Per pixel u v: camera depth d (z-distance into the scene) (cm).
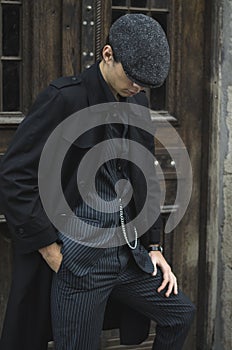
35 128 233
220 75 325
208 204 333
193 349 343
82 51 303
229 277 338
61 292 241
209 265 337
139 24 229
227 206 334
